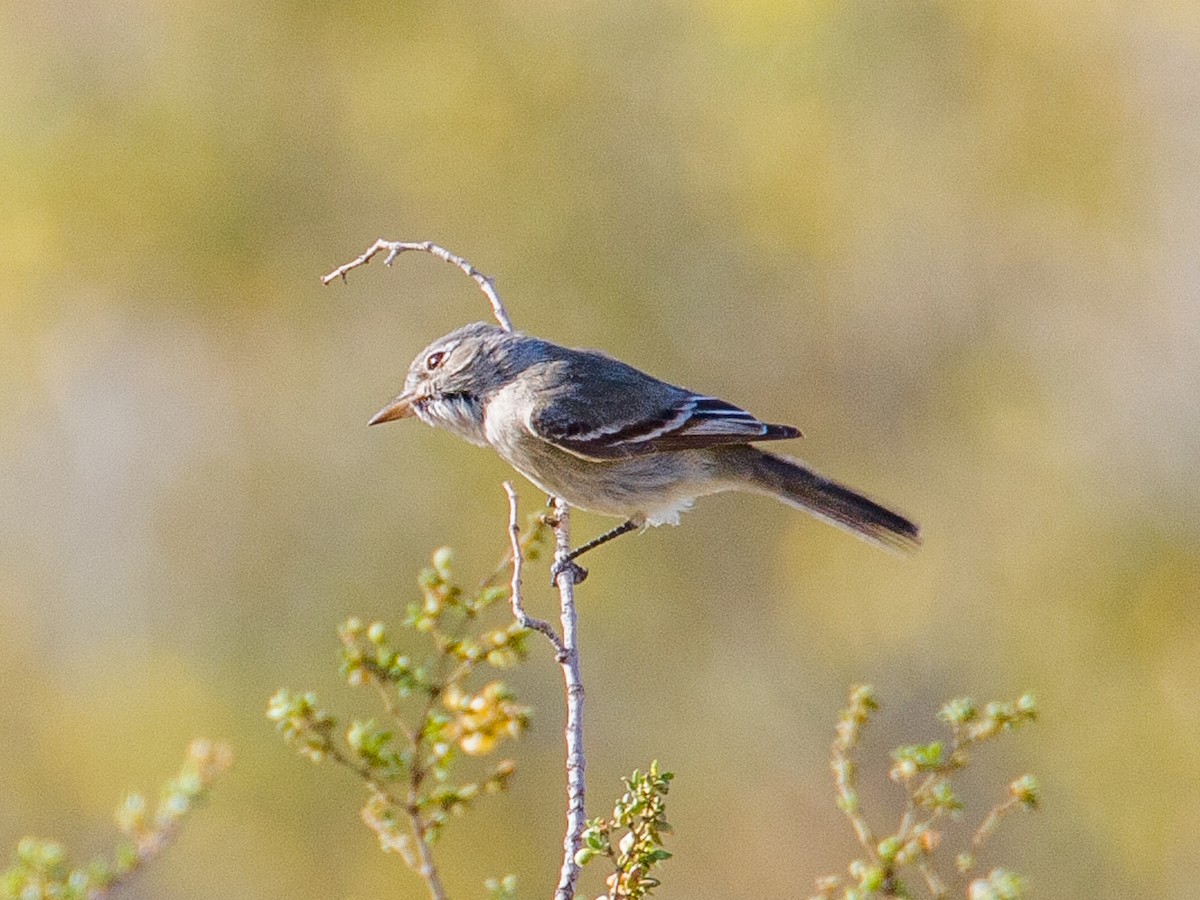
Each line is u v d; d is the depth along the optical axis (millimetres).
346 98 18969
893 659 17734
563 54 19047
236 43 18828
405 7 18859
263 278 18812
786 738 17469
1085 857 16594
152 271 18750
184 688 16594
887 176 19125
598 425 8281
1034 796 5270
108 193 18469
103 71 18797
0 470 18438
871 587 17844
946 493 18688
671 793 17078
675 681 17312
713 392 18969
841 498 8578
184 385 18891
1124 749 16844
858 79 18656
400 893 15250
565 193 18844
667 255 18891
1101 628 17500
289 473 18094
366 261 7836
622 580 17109
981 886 4809
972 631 17828
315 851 15398
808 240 18906
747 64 18562
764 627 17797
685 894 16812
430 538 17156
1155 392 18906
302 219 18828
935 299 19422
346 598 17125
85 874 5641
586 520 17109
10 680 17453
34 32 18734
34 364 18625
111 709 16609
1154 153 19250
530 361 8602
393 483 17500
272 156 18766
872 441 19203
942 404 19188
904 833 5199
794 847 16969
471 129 18812
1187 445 18484
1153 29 19031
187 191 18562
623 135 19047
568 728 6043
